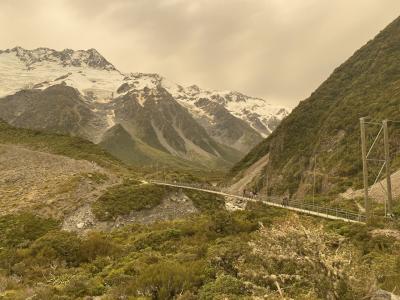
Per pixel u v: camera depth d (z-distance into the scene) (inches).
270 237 437.1
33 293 824.3
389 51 4704.7
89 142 6382.9
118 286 765.3
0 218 2372.0
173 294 682.2
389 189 1471.5
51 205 2605.8
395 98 3403.1
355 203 2145.7
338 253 417.1
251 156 6289.4
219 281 617.9
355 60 5378.9
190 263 807.7
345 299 381.1
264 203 2297.0
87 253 1334.9
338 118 3853.3
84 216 2519.7
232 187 5452.8
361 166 2876.5
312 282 399.9
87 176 3294.8
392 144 2822.3
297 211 1801.2
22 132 6471.5
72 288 826.8
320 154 3609.7
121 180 3469.5
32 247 1384.1
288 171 4060.0
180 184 3474.4
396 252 797.9
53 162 3981.3
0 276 1067.9
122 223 2549.2
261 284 494.9
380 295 390.9
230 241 1093.8
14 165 3865.7
